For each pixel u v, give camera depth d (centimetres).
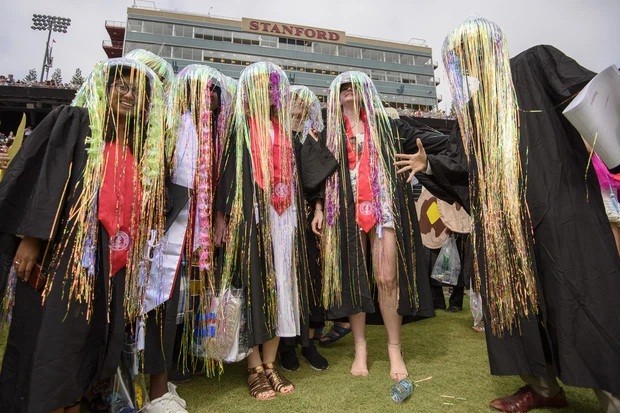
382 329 333
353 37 5594
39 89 1531
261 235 204
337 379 214
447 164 185
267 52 5175
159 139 174
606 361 135
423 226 416
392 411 172
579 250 145
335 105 242
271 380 202
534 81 165
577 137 159
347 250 223
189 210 187
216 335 190
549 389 168
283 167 218
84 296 142
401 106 5591
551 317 148
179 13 4975
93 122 156
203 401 188
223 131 223
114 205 155
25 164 141
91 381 145
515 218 155
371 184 223
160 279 170
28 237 141
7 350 141
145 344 166
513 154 161
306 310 218
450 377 212
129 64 169
